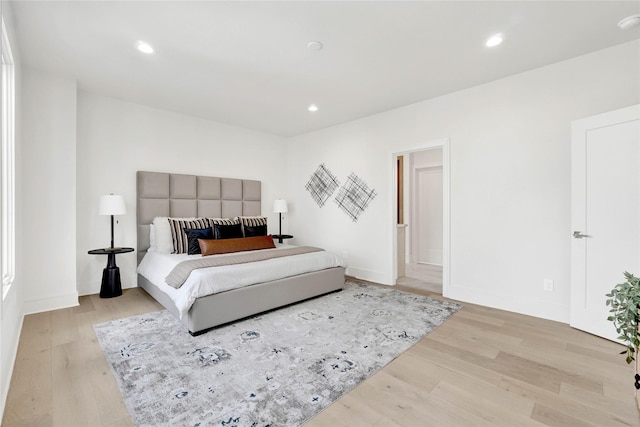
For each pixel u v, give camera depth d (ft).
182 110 13.53
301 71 9.67
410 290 12.66
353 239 15.07
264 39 7.85
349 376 6.14
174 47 8.24
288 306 10.51
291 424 4.79
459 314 9.71
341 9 6.66
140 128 12.84
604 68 8.34
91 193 11.65
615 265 7.65
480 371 6.33
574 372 6.27
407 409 5.15
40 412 5.01
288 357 6.91
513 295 10.00
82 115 11.40
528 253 9.70
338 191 15.75
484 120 10.58
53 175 9.87
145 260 11.93
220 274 8.62
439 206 19.19
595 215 8.04
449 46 8.18
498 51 8.45
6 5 6.06
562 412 5.07
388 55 8.66
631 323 5.14
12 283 6.81
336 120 15.01
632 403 5.28
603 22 7.12
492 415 5.00
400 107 13.00
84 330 8.31
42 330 8.27
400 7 6.60
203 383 5.87
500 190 10.25
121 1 6.38
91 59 8.89
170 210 13.41
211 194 14.75
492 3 6.46
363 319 9.27
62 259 10.06
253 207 16.66
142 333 8.16
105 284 11.18
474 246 10.86
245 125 15.97
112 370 6.31
